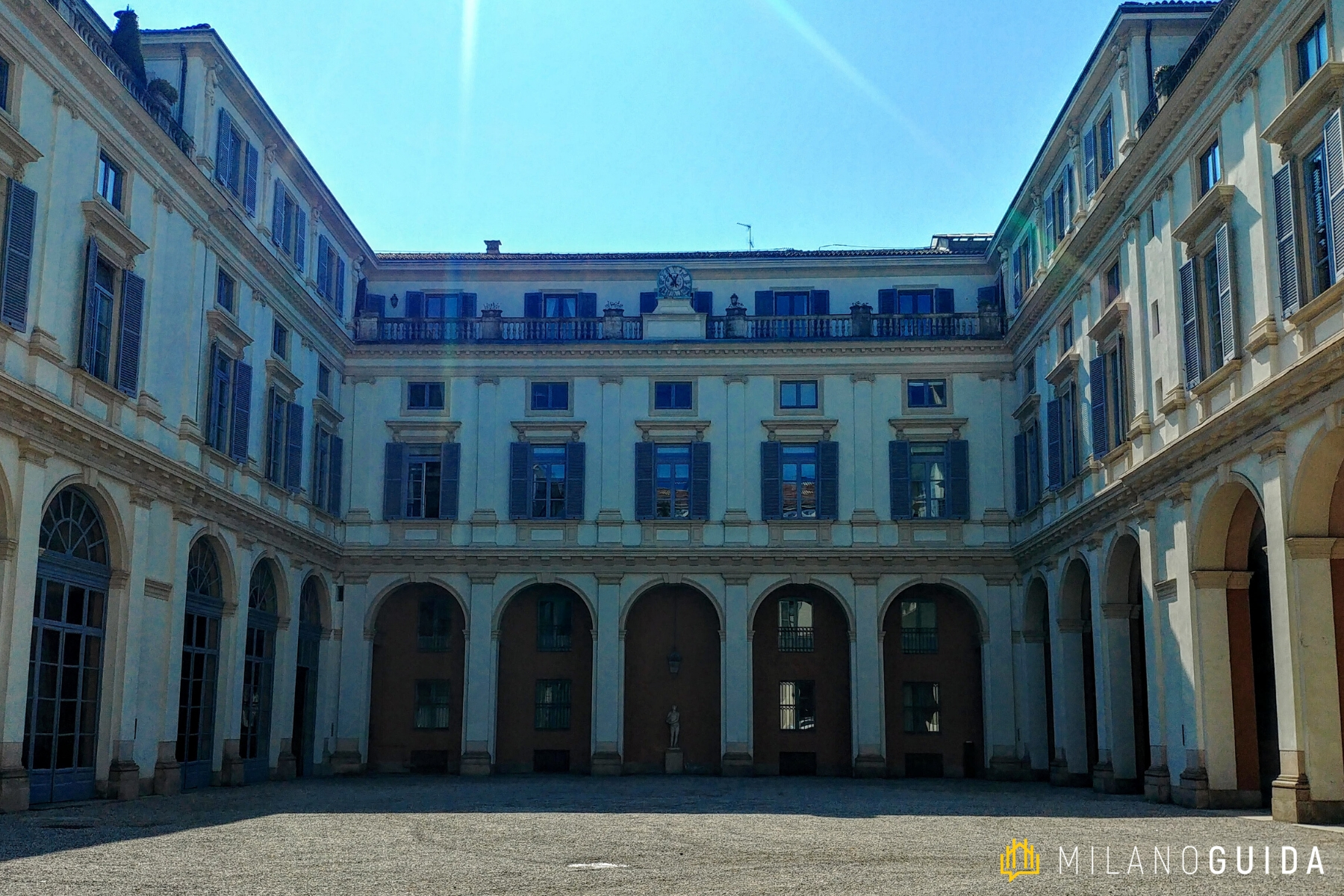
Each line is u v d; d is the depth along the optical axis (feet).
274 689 110.93
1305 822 65.72
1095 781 97.50
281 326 112.37
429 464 129.80
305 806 77.15
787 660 130.11
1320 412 64.08
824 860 49.83
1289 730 67.31
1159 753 84.84
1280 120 66.44
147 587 85.20
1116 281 97.09
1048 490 111.14
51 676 75.05
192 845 53.78
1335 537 66.44
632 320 131.95
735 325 131.23
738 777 122.31
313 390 119.75
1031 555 119.24
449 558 126.72
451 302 137.08
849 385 129.39
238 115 100.83
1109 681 95.61
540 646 131.03
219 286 98.12
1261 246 70.69
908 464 127.24
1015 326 122.93
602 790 97.25
